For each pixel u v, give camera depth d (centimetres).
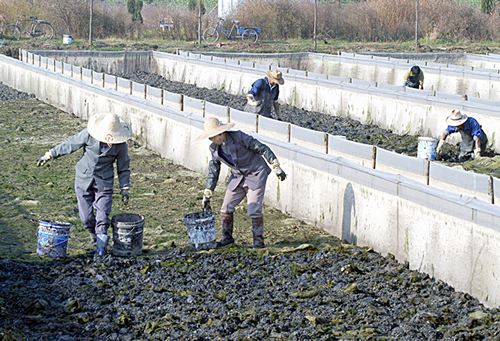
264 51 4050
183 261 1163
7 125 2338
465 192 1148
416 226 1138
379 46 4353
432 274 1108
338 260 1177
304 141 1523
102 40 4434
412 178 1247
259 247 1236
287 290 1065
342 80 2584
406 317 975
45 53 3444
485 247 1019
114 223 1188
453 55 3666
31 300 1010
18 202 1501
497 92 2641
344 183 1293
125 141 1162
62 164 1817
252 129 1691
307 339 908
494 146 1950
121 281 1094
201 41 4459
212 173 1223
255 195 1216
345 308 998
